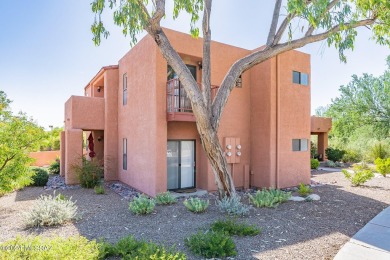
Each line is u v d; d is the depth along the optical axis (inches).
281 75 424.2
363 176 437.7
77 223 243.0
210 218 255.4
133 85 433.4
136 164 413.7
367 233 213.6
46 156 841.5
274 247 184.9
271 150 409.1
